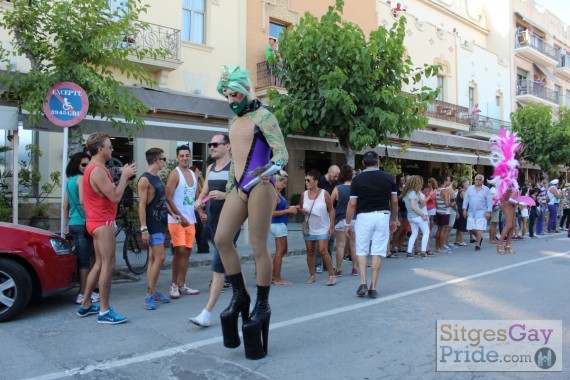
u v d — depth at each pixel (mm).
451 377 3576
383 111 9891
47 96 6523
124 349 4188
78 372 3662
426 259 9781
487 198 11258
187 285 7176
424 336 4543
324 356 4012
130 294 6508
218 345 4301
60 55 6777
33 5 6656
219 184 5539
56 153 12312
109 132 8305
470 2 29219
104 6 6840
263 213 3643
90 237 5727
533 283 7066
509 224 10594
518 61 31438
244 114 3725
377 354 4059
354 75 9945
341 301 6012
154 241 5594
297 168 18578
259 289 3895
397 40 10281
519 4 31719
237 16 16156
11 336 4539
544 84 33188
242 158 3678
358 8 20172
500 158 10852
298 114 10352
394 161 14953
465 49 26453
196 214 9477
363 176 6309
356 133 9852
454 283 7078
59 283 5348
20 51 6840
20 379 3514
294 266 9148
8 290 4996
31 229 5348
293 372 3664
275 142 3561
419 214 9969
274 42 17328
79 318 5180
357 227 6312
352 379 3535
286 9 17609
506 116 29812
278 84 16016
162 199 5684
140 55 7566
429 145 15977
